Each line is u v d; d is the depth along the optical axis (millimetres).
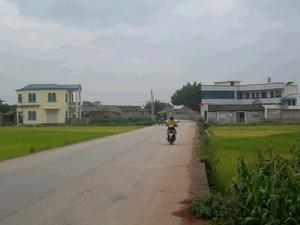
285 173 8977
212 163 17312
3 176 17875
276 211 8469
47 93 105750
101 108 141125
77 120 102875
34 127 88188
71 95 110000
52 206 11961
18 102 107188
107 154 27641
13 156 26953
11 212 11266
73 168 20391
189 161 23281
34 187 15078
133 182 16141
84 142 39875
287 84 117438
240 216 8914
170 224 10094
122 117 114125
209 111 102312
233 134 52125
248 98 120875
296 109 100688
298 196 8500
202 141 28422
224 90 120438
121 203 12391
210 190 13516
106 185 15469
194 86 152375
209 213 10656
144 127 82000
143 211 11398
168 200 12805
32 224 10062
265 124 91750
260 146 32969
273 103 112125
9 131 66562
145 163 22391
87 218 10641
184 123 99562
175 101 153625
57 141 41781
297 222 8328
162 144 36562
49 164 22172
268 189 8641
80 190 14461
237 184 9578
